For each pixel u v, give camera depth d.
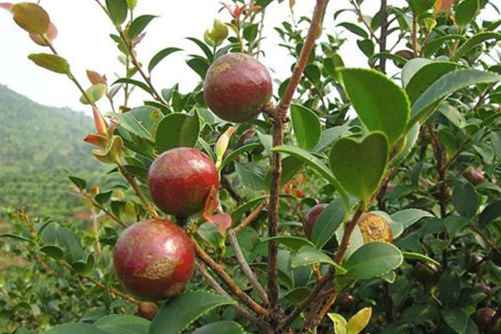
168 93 0.61
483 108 0.61
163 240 0.28
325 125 0.73
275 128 0.32
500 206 0.52
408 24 0.65
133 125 0.41
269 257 0.33
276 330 0.33
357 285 0.59
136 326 0.36
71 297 0.93
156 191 0.29
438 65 0.28
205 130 0.50
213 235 0.36
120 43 0.55
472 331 0.52
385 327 0.57
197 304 0.29
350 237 0.32
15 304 0.96
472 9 0.57
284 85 0.62
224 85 0.31
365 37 0.73
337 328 0.32
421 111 0.27
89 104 0.36
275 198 0.33
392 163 0.29
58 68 0.36
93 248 0.84
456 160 0.67
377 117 0.25
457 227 0.52
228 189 0.55
